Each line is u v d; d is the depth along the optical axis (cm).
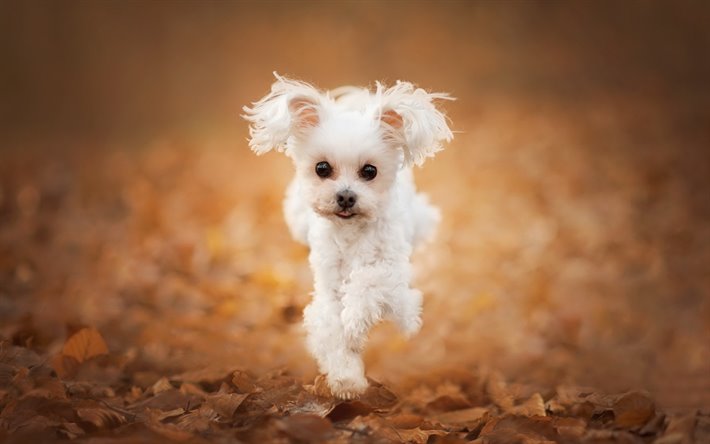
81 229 1262
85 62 2911
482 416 579
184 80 2778
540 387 693
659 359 786
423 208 728
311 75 2730
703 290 974
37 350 697
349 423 522
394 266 604
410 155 630
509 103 2439
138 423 493
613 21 3198
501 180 1602
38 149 2061
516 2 3319
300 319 880
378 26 3200
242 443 480
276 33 3128
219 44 3050
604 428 539
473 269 1088
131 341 770
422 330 877
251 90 2638
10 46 2855
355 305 577
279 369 665
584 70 2839
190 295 929
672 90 2541
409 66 2848
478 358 796
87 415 511
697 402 654
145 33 3086
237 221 1306
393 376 739
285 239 1202
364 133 611
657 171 1576
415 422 548
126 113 2492
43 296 905
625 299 968
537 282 1010
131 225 1275
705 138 1884
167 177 1698
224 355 732
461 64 2892
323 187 602
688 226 1237
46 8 2933
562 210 1366
